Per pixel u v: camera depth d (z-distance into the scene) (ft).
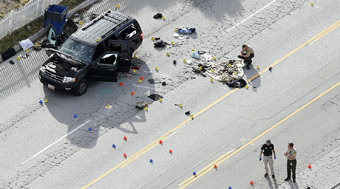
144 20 404.36
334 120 330.75
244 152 314.55
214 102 344.90
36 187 297.94
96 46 347.97
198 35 391.86
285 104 342.03
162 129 328.29
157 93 351.05
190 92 351.67
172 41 387.55
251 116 335.67
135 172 305.12
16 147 318.04
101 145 319.27
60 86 340.39
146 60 373.81
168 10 412.77
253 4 415.64
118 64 357.82
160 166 307.99
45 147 318.04
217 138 322.96
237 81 358.23
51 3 400.47
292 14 405.39
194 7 414.82
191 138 323.16
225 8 413.39
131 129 328.29
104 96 349.20
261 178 300.81
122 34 361.71
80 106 342.23
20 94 349.82
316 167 304.91
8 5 421.59
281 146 317.01
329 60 369.71
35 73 363.56
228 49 380.58
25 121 333.01
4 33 381.81
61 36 371.97
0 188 297.12
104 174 304.09
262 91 351.05
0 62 371.35
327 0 414.82
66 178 302.25
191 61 372.17
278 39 386.73
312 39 385.09
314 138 320.91
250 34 391.45
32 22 392.88
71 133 325.83
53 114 337.11
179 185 298.15
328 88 350.43
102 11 411.13
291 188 295.07
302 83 355.15
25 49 378.53
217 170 305.32
